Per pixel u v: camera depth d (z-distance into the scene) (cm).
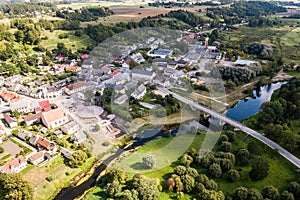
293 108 9900
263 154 8025
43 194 6756
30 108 10694
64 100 11306
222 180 6919
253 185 6781
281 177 7069
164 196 6316
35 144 8456
